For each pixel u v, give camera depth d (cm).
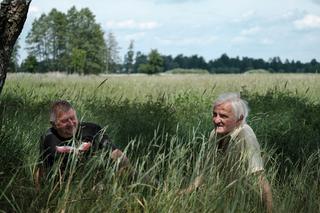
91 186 373
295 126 830
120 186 355
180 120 880
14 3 471
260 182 403
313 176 434
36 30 11494
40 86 1582
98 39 10825
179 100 1263
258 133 746
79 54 10219
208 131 720
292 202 390
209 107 1160
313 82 2120
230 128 430
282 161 562
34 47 11669
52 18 11444
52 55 11544
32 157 490
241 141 424
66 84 2117
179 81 2533
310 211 388
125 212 354
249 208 373
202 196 358
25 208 357
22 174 410
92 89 1655
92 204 346
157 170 392
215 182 375
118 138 689
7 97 991
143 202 362
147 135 707
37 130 656
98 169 391
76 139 427
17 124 621
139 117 874
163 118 864
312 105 1144
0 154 450
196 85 2125
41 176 412
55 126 427
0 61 471
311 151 617
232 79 2592
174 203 351
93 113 900
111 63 12950
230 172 392
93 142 432
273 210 394
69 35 10981
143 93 1666
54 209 349
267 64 18100
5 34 472
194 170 373
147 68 12794
